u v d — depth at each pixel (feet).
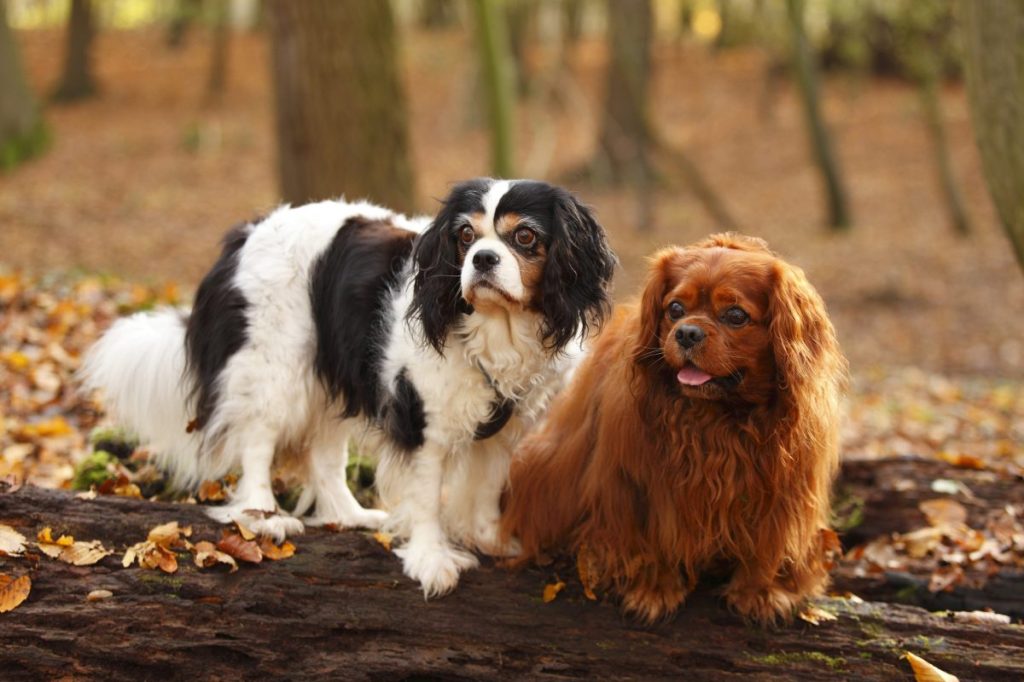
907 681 13.28
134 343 15.62
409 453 14.01
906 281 59.67
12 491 14.15
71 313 26.53
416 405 13.78
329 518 15.39
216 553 13.66
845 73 108.68
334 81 31.09
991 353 47.83
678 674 13.39
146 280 47.19
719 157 93.25
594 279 13.29
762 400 12.81
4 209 61.67
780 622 13.73
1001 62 18.61
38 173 72.38
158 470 16.79
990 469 19.04
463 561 14.11
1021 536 16.57
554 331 13.05
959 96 103.81
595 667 13.43
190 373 15.20
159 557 13.53
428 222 15.26
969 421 31.27
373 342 14.16
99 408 21.33
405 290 14.05
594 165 81.66
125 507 14.28
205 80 108.58
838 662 13.41
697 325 12.26
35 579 13.30
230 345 14.70
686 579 14.12
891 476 18.78
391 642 13.50
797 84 73.15
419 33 138.51
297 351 14.74
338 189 31.50
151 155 81.30
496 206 12.81
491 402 13.70
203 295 15.15
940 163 71.46
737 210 78.28
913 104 100.99
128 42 126.31
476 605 13.74
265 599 13.50
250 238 15.19
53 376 22.82
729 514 13.19
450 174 81.71
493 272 12.48
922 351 48.70
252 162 81.82
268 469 14.88
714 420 12.98
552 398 14.62
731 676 13.35
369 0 31.14
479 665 13.39
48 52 117.19
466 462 14.66
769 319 12.56
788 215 77.00
